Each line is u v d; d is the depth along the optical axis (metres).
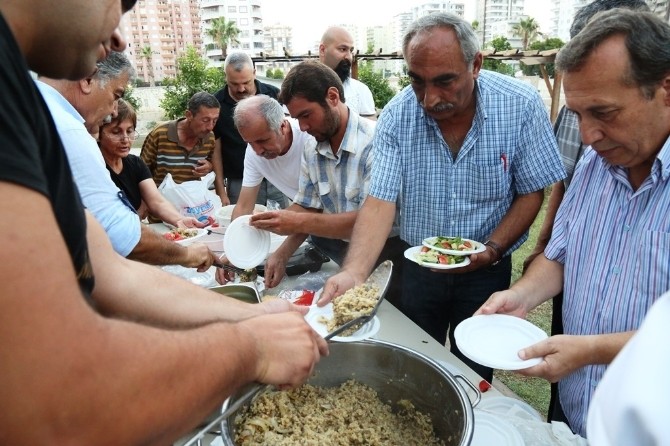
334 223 2.18
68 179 0.63
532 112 1.93
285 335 0.79
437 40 1.66
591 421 0.45
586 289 1.34
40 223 0.48
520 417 1.21
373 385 1.34
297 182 2.86
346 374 1.36
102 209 1.58
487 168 1.98
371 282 1.65
